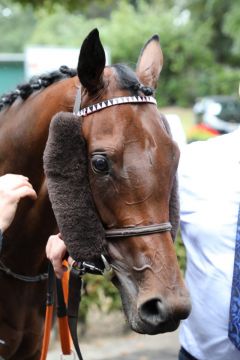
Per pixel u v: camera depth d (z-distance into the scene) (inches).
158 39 82.5
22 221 86.0
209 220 85.4
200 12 1039.6
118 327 209.6
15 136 85.7
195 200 87.4
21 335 92.4
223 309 84.9
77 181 70.3
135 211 67.3
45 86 86.4
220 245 85.1
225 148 87.6
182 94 1029.8
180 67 1019.3
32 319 92.9
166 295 64.7
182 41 1025.5
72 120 71.2
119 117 69.7
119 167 67.7
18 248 87.9
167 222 68.3
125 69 74.5
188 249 89.6
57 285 88.7
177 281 65.9
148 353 189.8
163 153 69.1
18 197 71.6
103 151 68.2
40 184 84.1
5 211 71.3
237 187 85.0
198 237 86.8
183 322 91.4
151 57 81.0
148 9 1112.2
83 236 69.6
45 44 1414.9
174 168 70.3
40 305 93.4
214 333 86.4
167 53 1022.4
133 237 67.3
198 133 567.5
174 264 66.6
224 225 84.5
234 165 86.2
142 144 68.4
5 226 71.2
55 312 100.5
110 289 195.6
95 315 215.6
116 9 1237.7
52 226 86.1
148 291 65.4
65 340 89.8
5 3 458.9
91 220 69.7
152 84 79.5
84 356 184.7
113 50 1024.2
